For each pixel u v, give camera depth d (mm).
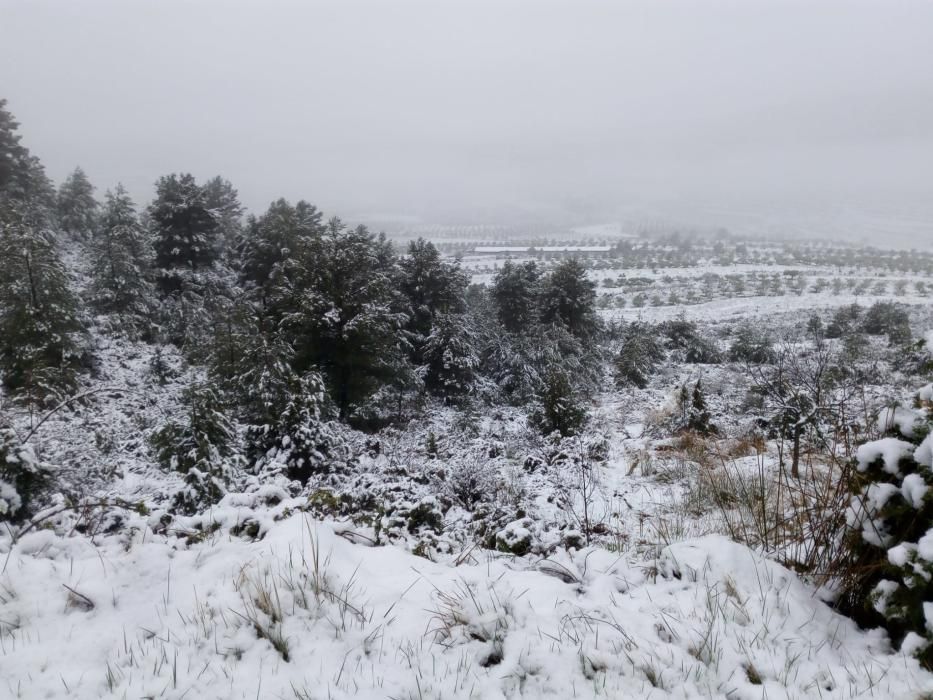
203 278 28062
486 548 4570
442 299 26438
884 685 2305
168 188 28172
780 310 63500
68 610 2549
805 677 2365
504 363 27266
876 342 29719
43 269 17188
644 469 9828
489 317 32125
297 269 20531
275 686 2119
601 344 39875
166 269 27938
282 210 31375
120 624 2482
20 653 2213
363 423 20109
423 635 2543
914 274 107812
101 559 2998
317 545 3254
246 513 3875
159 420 15445
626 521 6590
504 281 31438
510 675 2270
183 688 2078
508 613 2762
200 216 28922
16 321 16125
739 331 39594
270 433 11281
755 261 137125
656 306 72938
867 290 82438
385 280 21656
